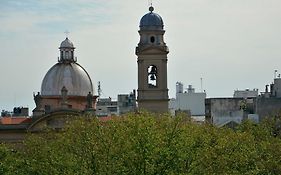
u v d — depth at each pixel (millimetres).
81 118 99438
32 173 88938
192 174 77562
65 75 170375
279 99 177125
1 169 90062
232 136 95312
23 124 151125
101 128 83312
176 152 76875
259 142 106812
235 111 182125
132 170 75312
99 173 75938
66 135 89125
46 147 91562
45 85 170625
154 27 156125
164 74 156000
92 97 165500
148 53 155250
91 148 78562
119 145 77625
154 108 155625
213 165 82375
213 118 180500
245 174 84312
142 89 155750
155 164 75562
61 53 174250
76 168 78688
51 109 157875
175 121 83750
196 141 84750
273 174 93062
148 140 76375
